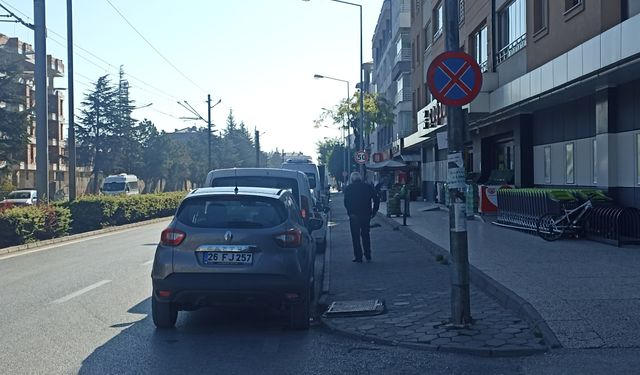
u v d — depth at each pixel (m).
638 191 15.23
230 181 14.70
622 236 14.57
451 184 8.15
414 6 43.91
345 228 26.52
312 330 8.66
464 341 7.52
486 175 27.91
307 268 8.59
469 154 33.16
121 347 7.71
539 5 20.53
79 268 14.66
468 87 7.98
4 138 46.09
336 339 8.15
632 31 13.11
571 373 6.34
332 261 15.12
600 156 16.44
